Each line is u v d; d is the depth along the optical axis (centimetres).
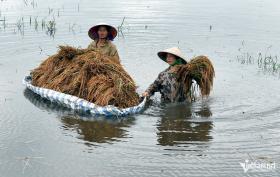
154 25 1700
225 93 1102
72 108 982
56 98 1002
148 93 1038
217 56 1378
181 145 825
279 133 879
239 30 1655
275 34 1609
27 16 1797
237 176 726
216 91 1115
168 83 1035
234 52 1416
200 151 803
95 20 1747
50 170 739
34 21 1716
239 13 1934
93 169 741
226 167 752
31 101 1025
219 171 739
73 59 1065
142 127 899
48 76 1069
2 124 898
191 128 899
